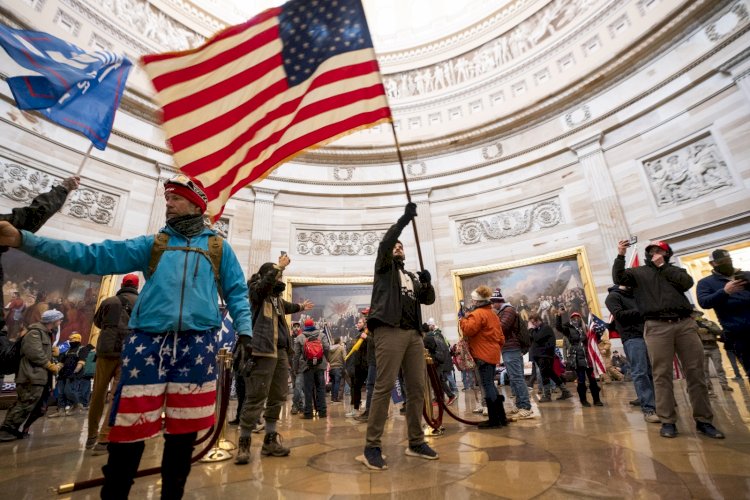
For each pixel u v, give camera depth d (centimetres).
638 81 1132
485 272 1313
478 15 1653
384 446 332
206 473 254
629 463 236
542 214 1283
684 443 280
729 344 348
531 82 1441
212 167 305
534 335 665
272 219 1388
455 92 1597
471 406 645
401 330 283
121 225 1089
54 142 994
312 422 512
